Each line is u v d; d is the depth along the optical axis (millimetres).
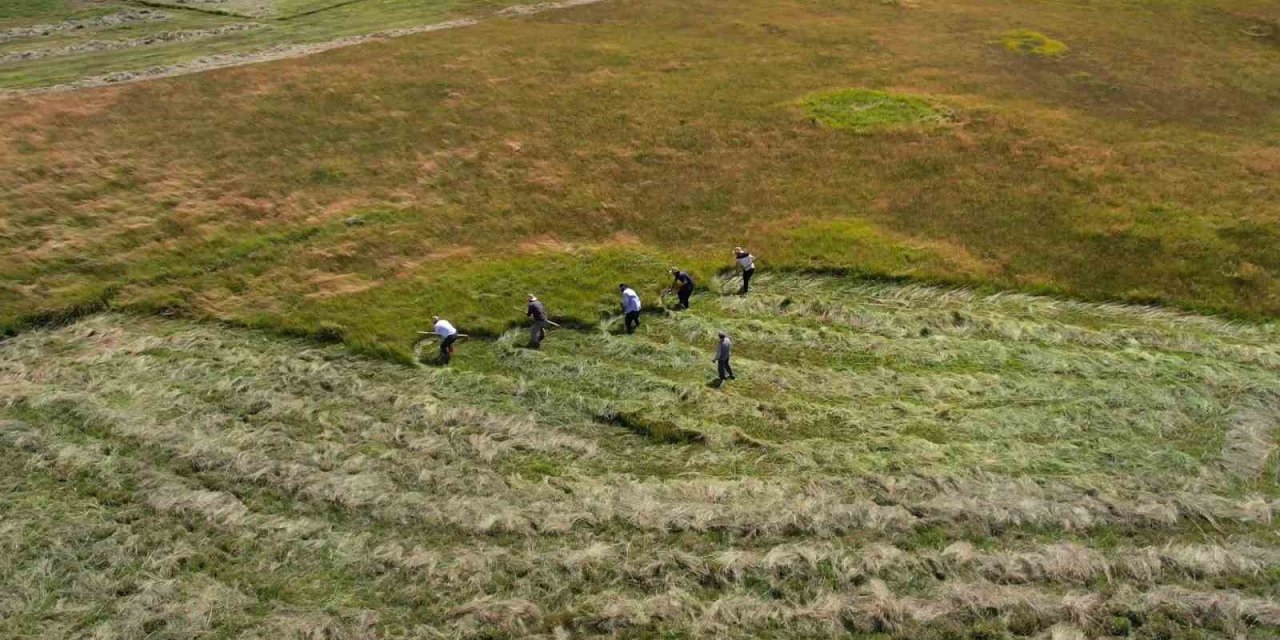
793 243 34219
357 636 17531
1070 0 71188
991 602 18109
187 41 60125
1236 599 18141
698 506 20812
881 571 18984
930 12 67875
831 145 43438
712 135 44469
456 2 72250
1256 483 21781
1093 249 33562
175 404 24203
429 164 40438
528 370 26500
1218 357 27156
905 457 22547
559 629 17688
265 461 22000
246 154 40812
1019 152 42188
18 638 17344
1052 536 20047
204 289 30297
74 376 25438
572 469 22328
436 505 20750
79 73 51406
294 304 29531
